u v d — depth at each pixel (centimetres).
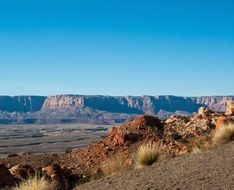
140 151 1565
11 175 1878
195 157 1344
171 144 2570
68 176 1950
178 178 1065
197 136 2802
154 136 2991
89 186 1235
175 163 1304
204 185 948
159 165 1331
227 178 980
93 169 2647
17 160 3147
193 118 3247
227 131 1767
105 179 1277
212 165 1159
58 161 3064
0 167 1883
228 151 1336
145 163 1527
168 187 984
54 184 1415
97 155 2897
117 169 1872
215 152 1362
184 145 2338
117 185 1144
